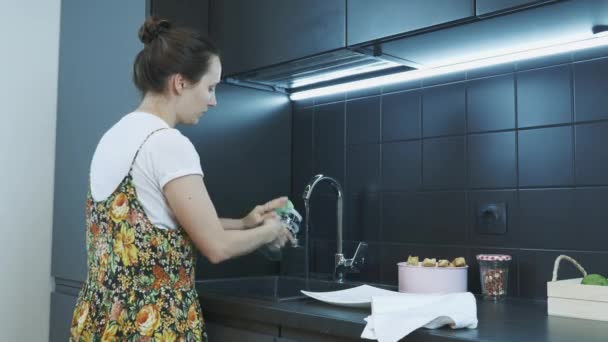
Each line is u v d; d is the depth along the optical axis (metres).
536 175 1.70
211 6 2.17
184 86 1.45
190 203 1.36
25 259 2.43
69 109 2.41
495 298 1.67
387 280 2.03
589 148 1.60
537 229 1.69
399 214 2.01
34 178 2.46
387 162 2.06
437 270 1.64
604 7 1.36
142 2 2.02
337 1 1.76
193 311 1.44
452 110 1.90
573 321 1.34
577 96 1.63
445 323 1.22
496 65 1.80
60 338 2.33
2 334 2.36
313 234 2.26
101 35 2.23
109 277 1.37
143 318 1.35
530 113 1.72
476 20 1.46
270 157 2.30
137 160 1.36
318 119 2.29
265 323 1.54
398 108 2.04
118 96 2.10
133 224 1.36
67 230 2.35
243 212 2.20
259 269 2.23
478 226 1.81
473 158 1.84
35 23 2.49
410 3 1.57
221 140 2.14
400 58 1.82
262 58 1.97
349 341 1.33
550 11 1.38
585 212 1.60
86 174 2.25
